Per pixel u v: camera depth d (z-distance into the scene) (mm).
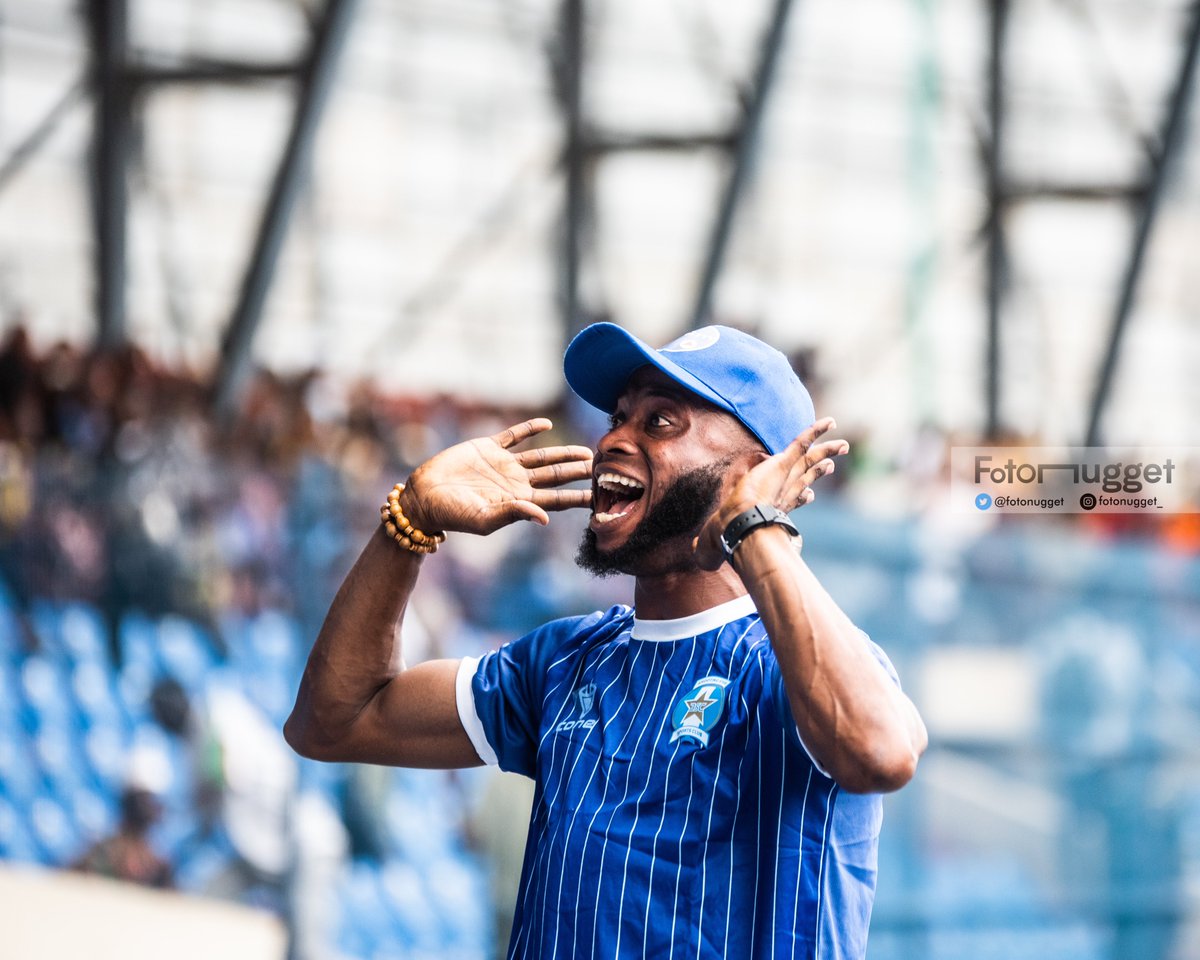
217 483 21797
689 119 35812
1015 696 19969
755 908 5086
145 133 29438
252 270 29797
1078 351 42281
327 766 21125
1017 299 41281
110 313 28906
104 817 20219
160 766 20375
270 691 20797
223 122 30203
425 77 32906
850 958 5172
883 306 39406
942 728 19547
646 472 5586
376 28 32156
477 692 6109
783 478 5145
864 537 19250
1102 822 20188
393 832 21562
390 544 5957
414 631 20547
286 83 30547
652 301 36000
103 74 28734
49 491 20578
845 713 4773
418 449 29203
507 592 20766
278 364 31312
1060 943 19891
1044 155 41562
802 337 38312
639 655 5645
